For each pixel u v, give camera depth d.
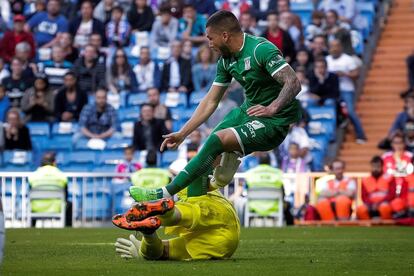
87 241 25.95
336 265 17.50
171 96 45.50
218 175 17.80
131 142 43.88
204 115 18.91
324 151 43.28
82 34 49.44
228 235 17.88
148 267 16.64
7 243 25.00
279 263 17.80
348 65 45.88
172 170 37.09
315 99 44.78
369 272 16.22
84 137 44.00
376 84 49.59
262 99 18.28
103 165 43.25
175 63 46.25
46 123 45.16
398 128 42.78
